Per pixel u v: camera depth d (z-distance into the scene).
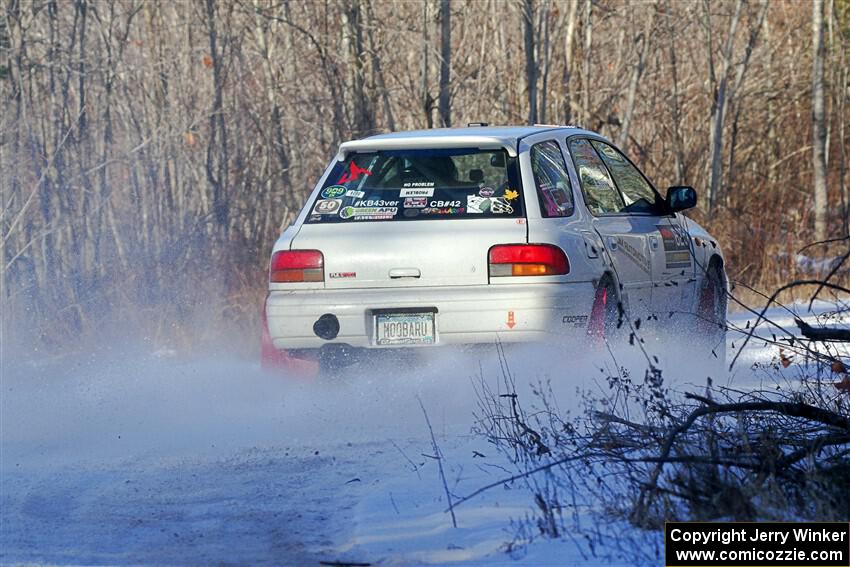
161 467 26.75
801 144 109.31
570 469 22.97
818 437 21.81
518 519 20.73
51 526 22.31
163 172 62.00
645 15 89.56
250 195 63.59
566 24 83.81
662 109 96.06
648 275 33.31
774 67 110.25
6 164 56.50
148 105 65.31
